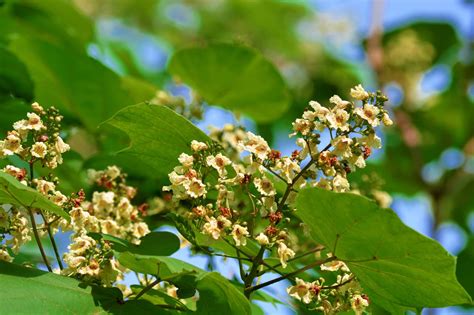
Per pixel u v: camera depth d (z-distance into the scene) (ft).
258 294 15.90
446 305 12.61
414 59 33.17
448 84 35.06
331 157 12.67
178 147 14.33
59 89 21.03
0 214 12.64
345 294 13.21
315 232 12.75
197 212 12.87
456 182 31.68
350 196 11.46
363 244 12.23
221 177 13.19
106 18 39.04
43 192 12.71
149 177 17.22
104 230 14.35
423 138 34.35
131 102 21.18
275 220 12.80
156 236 13.92
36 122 12.87
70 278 12.34
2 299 11.31
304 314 15.76
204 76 23.02
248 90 23.41
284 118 33.14
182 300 14.42
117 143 21.33
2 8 23.59
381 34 34.53
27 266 12.64
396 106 33.24
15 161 17.39
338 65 36.06
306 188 11.73
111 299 12.34
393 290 12.89
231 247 14.23
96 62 20.26
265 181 13.06
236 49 21.86
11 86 19.62
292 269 14.62
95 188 17.38
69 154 18.71
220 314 13.00
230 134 17.17
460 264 27.50
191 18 40.06
